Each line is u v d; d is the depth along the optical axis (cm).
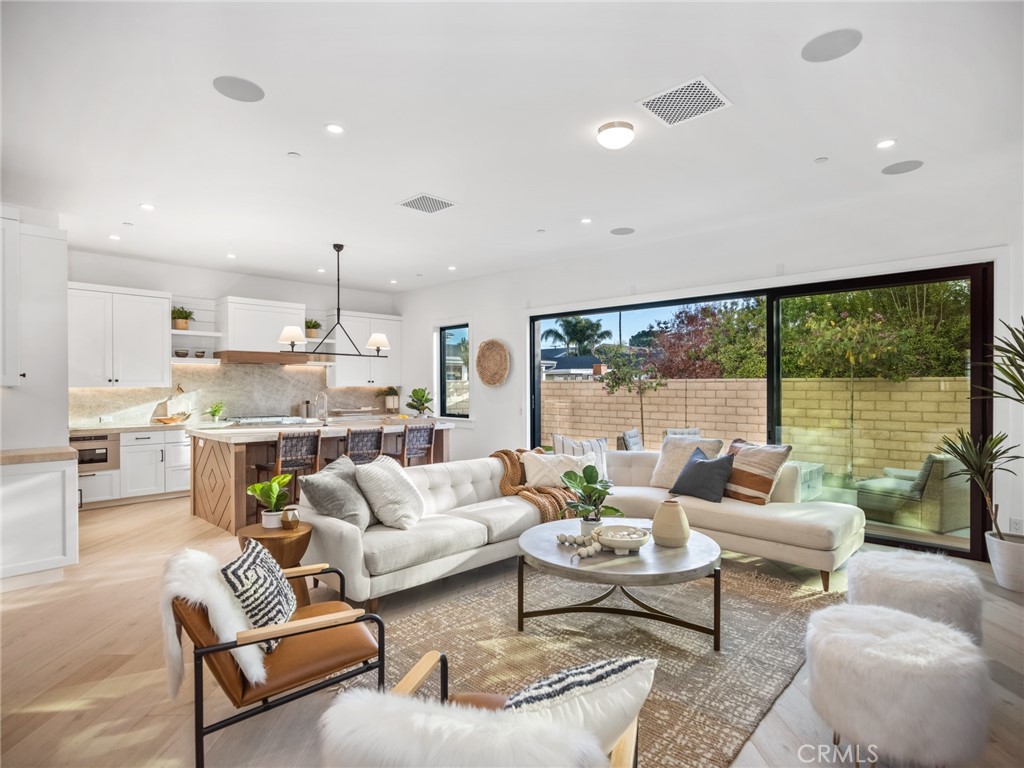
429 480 389
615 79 255
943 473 396
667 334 552
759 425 490
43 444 368
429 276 727
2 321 352
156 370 605
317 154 336
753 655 255
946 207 390
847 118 294
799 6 205
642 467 477
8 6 202
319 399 577
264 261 634
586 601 317
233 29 218
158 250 579
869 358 430
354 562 283
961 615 226
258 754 187
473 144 323
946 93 269
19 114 284
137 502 581
